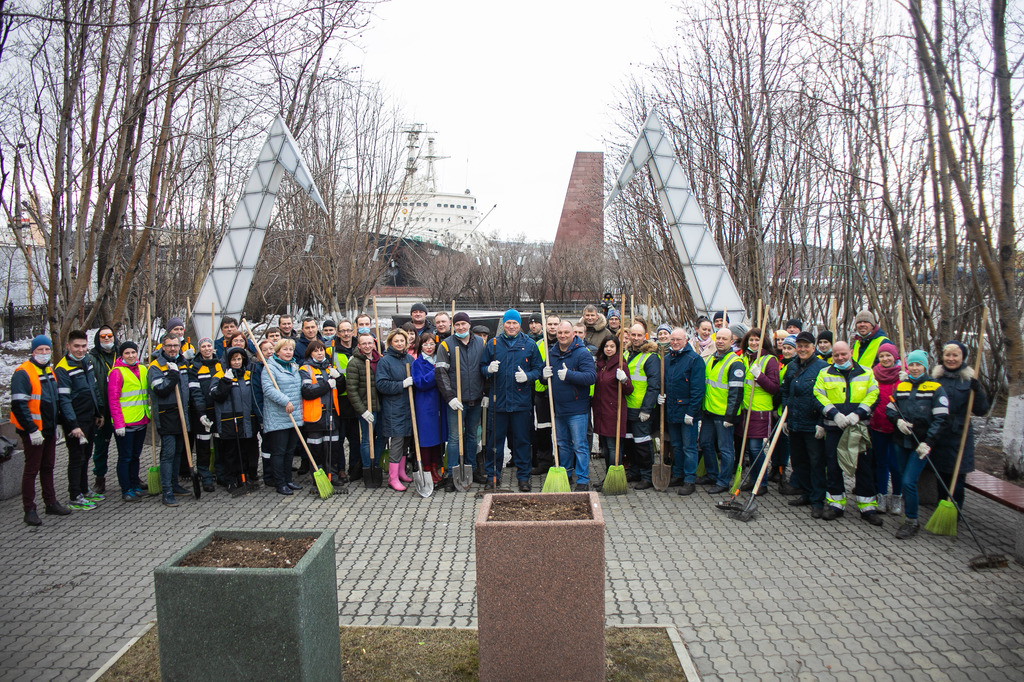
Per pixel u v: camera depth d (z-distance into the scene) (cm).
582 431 646
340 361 739
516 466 687
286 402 645
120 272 1045
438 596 431
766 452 639
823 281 1243
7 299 2148
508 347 654
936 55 632
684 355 646
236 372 664
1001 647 362
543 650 293
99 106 798
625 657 343
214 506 628
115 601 435
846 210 979
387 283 4200
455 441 666
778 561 482
